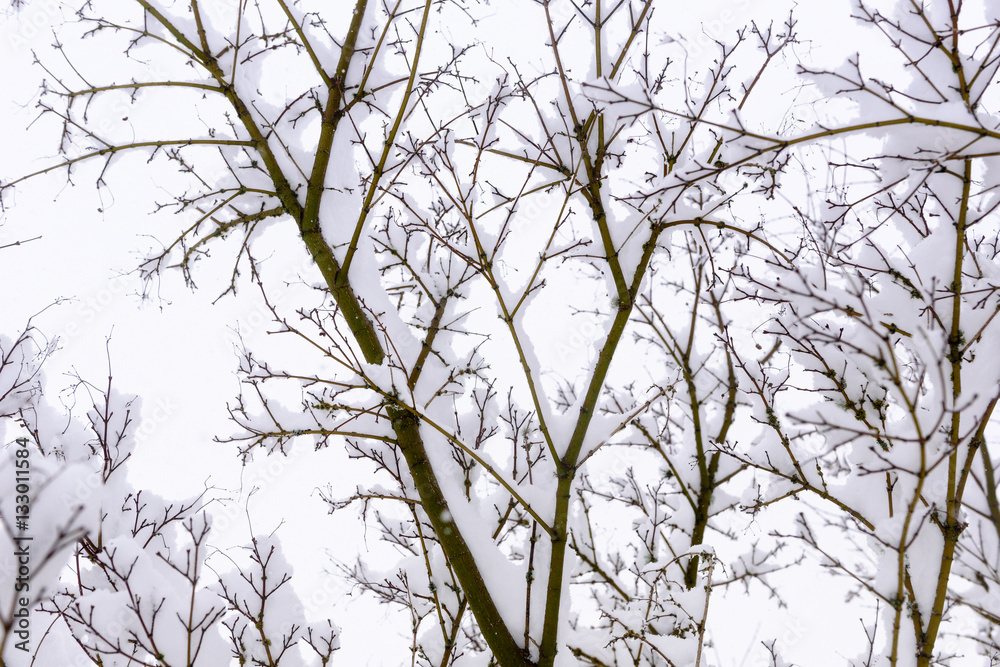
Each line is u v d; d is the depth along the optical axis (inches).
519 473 170.4
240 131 175.6
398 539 186.2
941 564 125.6
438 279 173.5
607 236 151.7
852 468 146.6
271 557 165.5
